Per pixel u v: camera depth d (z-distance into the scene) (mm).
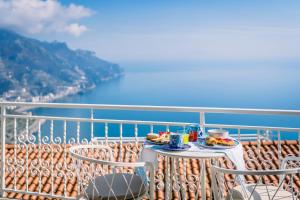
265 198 2730
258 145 3584
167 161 3283
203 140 3098
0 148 4324
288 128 3455
